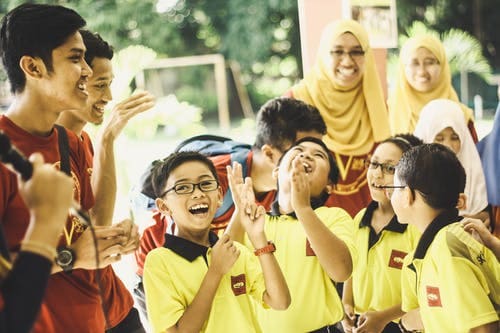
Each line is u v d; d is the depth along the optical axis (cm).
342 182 471
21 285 179
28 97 251
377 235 346
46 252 184
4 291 180
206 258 288
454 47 1308
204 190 289
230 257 270
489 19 1492
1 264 184
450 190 277
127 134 1209
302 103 386
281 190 319
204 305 268
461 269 258
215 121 1529
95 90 328
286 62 1514
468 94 1324
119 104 299
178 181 288
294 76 1516
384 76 589
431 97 549
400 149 350
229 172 289
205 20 1518
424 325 278
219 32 1526
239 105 1532
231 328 279
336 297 312
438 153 281
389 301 340
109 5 1405
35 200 187
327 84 486
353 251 305
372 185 352
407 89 554
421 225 285
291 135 371
